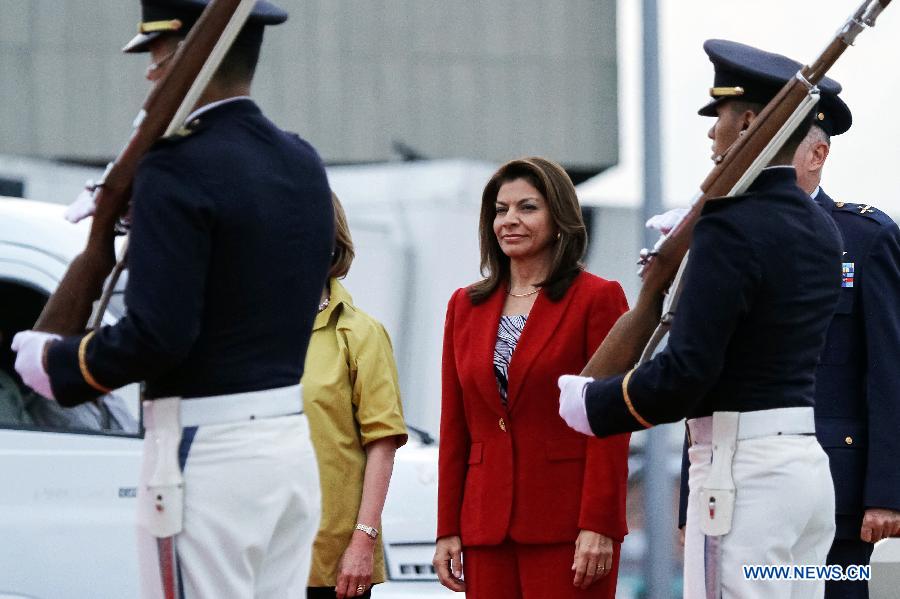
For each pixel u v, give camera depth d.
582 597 13.91
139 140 10.57
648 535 30.95
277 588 11.01
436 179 36.25
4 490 13.56
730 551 11.38
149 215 10.30
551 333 14.15
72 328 10.83
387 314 35.81
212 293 10.52
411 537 16.22
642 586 31.47
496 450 14.28
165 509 10.51
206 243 10.38
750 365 11.39
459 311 14.81
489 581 14.27
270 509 10.66
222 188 10.45
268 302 10.67
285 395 10.80
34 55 60.16
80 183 33.50
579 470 14.06
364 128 63.25
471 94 64.56
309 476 10.95
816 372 14.10
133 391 14.36
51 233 14.50
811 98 11.27
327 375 14.59
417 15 64.19
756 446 11.37
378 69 63.50
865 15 11.02
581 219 14.56
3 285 14.26
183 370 10.57
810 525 11.59
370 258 36.00
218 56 10.51
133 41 11.10
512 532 14.08
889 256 14.20
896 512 13.77
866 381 14.02
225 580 10.56
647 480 30.98
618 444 13.88
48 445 13.84
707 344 11.05
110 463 14.04
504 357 14.34
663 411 11.16
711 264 11.16
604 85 65.94
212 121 10.77
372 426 14.64
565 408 11.65
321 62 62.91
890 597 15.45
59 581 13.62
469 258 36.22
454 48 64.50
